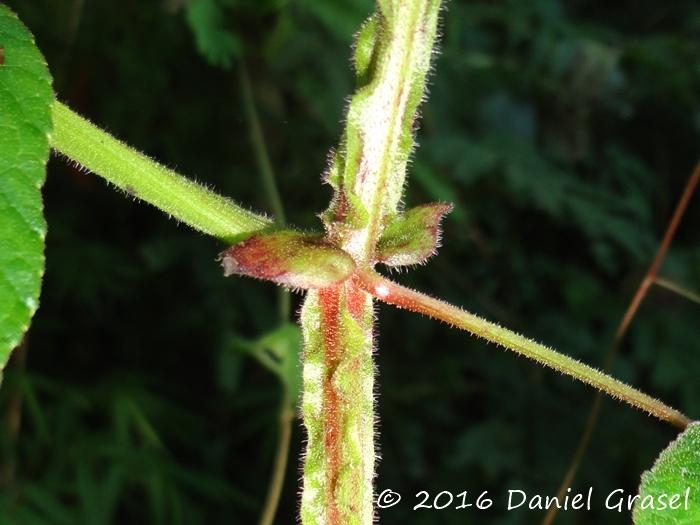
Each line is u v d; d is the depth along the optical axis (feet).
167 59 1.15
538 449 1.21
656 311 1.43
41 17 1.06
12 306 0.35
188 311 1.30
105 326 1.31
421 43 0.39
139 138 1.18
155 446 1.08
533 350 0.43
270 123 1.14
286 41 0.97
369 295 0.42
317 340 0.41
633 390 0.45
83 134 0.42
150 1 1.11
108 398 1.17
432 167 1.25
